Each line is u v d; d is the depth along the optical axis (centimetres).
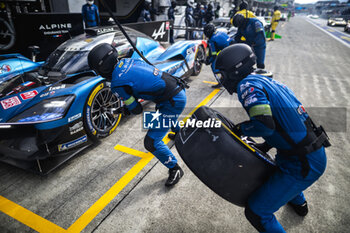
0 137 211
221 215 180
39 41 478
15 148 214
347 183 214
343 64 683
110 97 274
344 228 169
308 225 171
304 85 479
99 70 160
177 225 171
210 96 416
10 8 447
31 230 168
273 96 110
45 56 488
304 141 113
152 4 905
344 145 273
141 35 385
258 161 126
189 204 190
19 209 186
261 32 420
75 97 221
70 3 668
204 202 192
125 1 829
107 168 233
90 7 602
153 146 189
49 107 211
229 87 133
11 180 219
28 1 479
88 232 166
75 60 278
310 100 401
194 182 215
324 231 166
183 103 191
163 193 201
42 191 204
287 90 118
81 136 237
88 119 240
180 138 148
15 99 233
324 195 199
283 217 177
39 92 248
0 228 170
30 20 455
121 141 280
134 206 188
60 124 210
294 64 662
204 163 133
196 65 504
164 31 693
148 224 172
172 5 908
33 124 196
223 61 123
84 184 212
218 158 129
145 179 218
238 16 423
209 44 394
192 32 944
